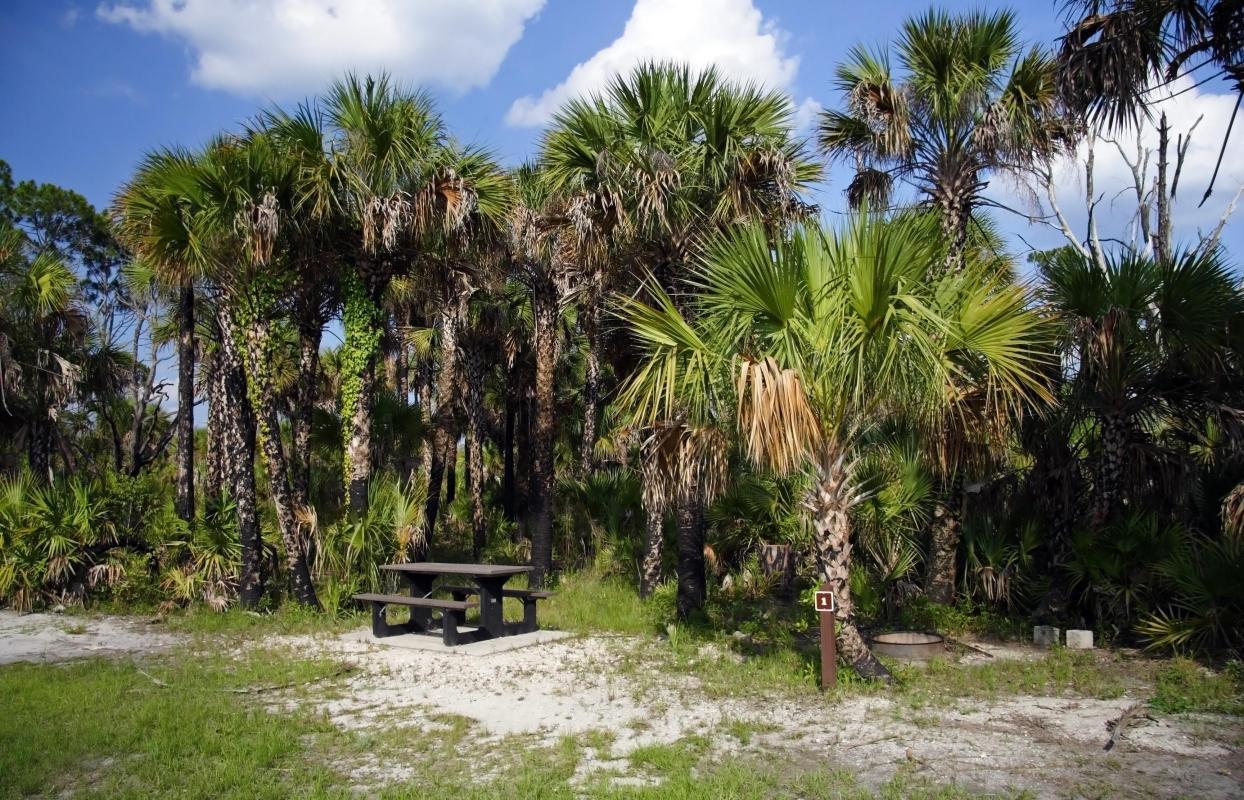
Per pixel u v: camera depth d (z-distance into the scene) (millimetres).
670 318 7871
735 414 8016
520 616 12148
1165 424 10750
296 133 11938
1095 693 7500
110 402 22062
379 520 12664
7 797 5219
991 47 11695
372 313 12938
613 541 16984
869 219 7316
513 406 22719
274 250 11867
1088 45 8141
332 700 7656
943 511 11305
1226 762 5598
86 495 13352
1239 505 8945
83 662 9180
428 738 6441
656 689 7859
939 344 7551
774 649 9375
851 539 11695
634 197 11531
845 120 12703
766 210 11523
